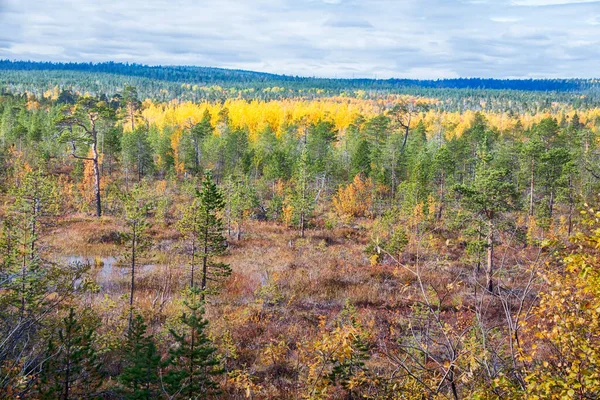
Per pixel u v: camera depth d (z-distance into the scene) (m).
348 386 11.91
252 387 14.53
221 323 20.69
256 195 56.97
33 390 10.65
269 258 36.44
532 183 44.28
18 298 13.87
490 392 6.30
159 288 27.47
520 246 26.16
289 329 21.17
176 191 61.38
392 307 24.52
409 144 78.44
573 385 5.37
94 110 46.09
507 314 6.70
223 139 81.00
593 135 53.69
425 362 9.14
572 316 5.95
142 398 11.30
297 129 97.12
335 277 30.45
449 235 39.78
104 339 16.89
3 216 32.94
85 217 44.94
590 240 5.78
